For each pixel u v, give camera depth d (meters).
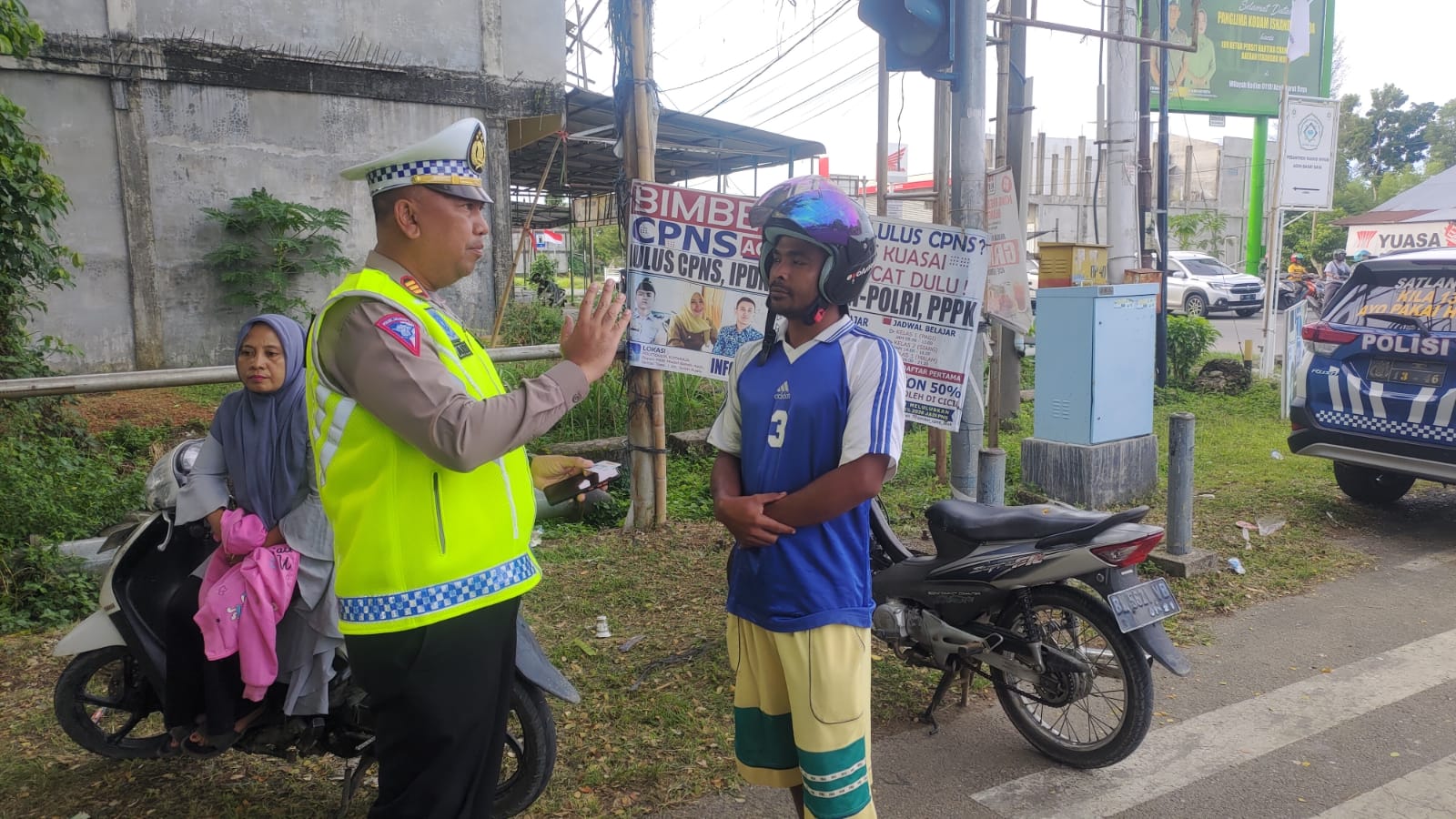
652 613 4.51
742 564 2.25
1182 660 3.07
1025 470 6.45
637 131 5.27
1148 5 9.59
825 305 2.15
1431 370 5.55
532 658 2.72
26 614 4.34
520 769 2.79
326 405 1.91
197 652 2.71
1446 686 3.83
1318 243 28.84
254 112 10.94
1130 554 3.05
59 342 6.69
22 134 5.49
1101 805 3.04
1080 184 30.67
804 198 2.08
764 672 2.24
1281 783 3.15
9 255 5.54
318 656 2.67
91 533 5.03
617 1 5.20
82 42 9.91
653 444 5.61
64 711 3.03
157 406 8.73
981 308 4.85
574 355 2.00
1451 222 21.03
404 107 11.77
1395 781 3.14
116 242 10.33
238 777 3.15
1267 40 14.52
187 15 10.49
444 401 1.79
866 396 2.07
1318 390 6.08
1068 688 3.15
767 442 2.19
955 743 3.45
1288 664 4.07
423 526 1.88
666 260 5.25
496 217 12.30
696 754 3.28
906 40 4.68
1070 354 6.16
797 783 2.31
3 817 2.92
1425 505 6.39
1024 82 7.69
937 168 6.91
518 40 12.36
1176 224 22.73
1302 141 11.12
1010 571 3.21
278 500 2.65
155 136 10.43
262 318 2.65
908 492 6.40
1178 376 10.95
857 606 2.16
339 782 3.13
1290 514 6.15
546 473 2.48
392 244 1.97
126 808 2.97
